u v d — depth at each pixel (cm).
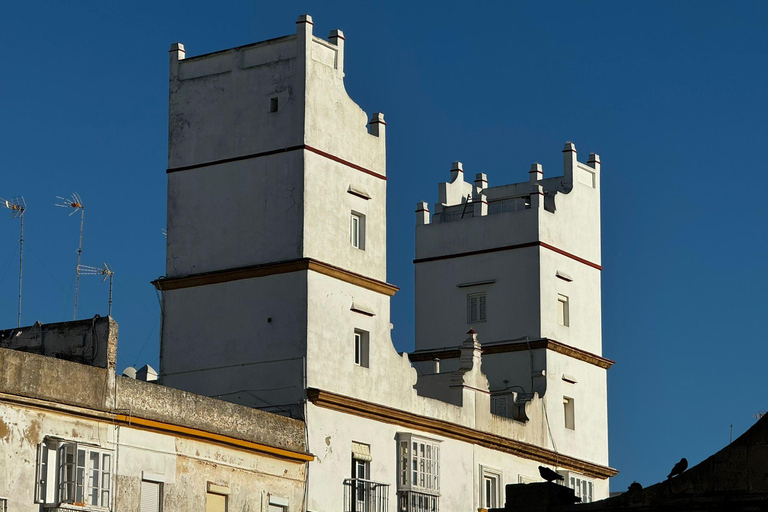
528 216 7694
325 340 6266
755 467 3856
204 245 6475
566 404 7731
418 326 7881
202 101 6606
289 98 6388
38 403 4919
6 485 4794
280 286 6275
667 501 3938
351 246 6494
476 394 7088
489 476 7125
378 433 6494
